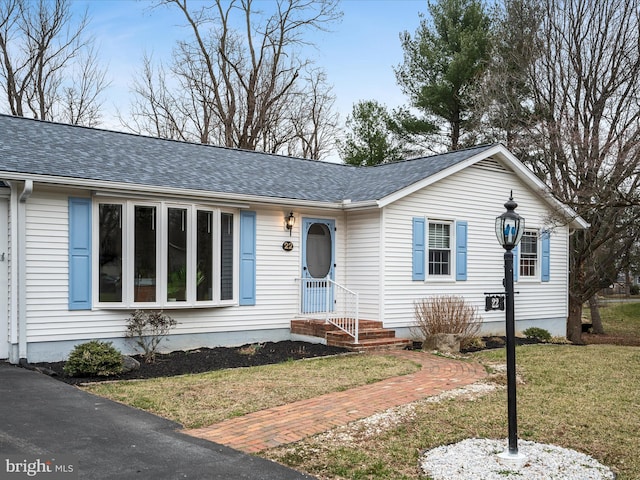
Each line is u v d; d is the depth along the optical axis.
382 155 25.61
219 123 28.12
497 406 7.02
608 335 20.73
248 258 11.89
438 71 24.25
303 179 13.97
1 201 9.23
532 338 14.98
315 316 12.98
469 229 14.35
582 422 6.39
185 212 10.80
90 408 6.50
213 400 7.00
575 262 19.06
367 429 5.98
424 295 13.37
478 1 23.80
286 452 5.22
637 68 18.31
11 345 9.13
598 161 15.74
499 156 14.73
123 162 10.97
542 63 20.47
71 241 9.65
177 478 4.46
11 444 5.15
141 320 10.00
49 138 11.04
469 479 4.72
